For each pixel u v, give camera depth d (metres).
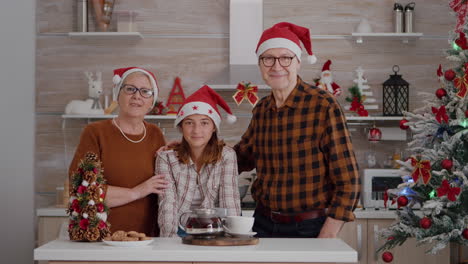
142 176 2.61
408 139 4.57
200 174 2.60
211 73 4.64
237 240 2.01
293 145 2.53
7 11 4.44
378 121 4.59
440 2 4.63
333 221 2.44
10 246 4.45
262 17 4.49
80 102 4.43
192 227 2.06
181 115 2.61
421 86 4.63
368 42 4.63
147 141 2.69
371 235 4.04
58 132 4.63
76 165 2.58
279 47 2.54
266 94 4.61
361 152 4.61
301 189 2.51
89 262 1.92
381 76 4.63
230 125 4.62
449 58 3.14
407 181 3.31
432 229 3.19
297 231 2.50
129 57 4.65
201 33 4.65
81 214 2.12
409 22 4.49
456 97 3.12
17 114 4.46
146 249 1.93
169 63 4.64
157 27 4.66
